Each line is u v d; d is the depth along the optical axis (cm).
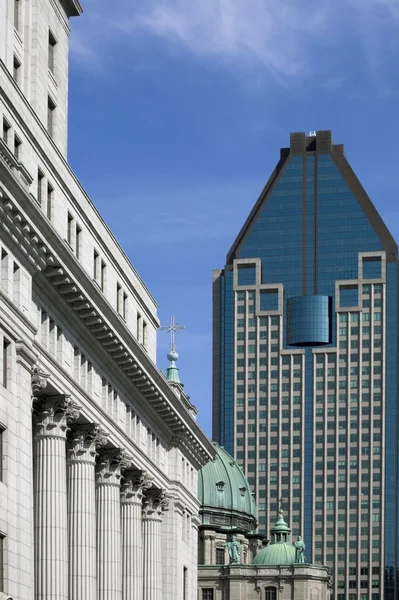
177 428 15200
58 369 10638
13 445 9125
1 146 8931
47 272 10169
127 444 12988
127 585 13388
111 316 11494
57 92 11562
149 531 14612
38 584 10462
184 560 16150
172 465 15512
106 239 12469
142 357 12731
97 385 11962
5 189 8850
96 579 12262
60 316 10831
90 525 11588
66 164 11244
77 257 11500
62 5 11781
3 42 10256
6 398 9056
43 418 10725
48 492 10631
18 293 9444
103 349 11906
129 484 13550
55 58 11594
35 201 9331
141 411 13850
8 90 9788
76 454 11612
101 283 12300
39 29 11075
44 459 10681
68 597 11362
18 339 9294
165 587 15300
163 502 14900
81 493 11556
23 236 9381
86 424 11625
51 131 11456
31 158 10181
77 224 11500
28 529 9325
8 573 8862
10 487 9006
